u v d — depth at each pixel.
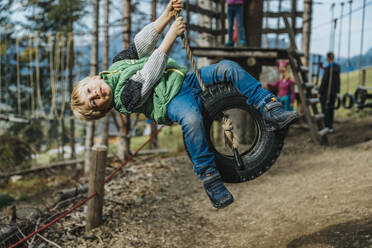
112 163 7.71
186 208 4.94
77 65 9.30
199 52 6.87
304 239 3.25
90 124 8.46
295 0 9.30
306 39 10.02
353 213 3.56
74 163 9.32
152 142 9.66
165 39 2.12
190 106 2.12
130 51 2.33
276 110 2.16
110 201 5.14
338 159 5.87
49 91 10.73
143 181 6.05
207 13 8.51
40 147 11.80
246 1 7.39
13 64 10.59
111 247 3.94
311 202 4.24
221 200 2.10
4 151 9.74
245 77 2.23
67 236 4.20
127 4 8.16
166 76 2.20
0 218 4.50
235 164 2.33
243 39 7.18
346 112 11.61
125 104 2.10
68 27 10.78
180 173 6.41
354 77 17.48
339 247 2.88
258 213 4.41
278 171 5.79
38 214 4.58
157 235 4.18
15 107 10.80
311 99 7.47
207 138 2.26
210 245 3.80
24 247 4.00
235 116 6.81
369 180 4.43
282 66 8.71
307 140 7.65
